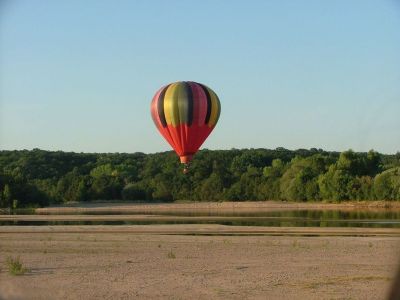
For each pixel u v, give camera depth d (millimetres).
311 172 106500
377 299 17469
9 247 31812
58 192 123312
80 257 27422
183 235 40500
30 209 95312
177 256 27953
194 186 120812
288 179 108375
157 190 122500
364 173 102188
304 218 64562
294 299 17578
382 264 25156
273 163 134875
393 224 52531
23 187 98875
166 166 134625
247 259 26859
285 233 42594
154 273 22469
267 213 79062
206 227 48656
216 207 102438
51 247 31797
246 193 114125
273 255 28453
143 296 17859
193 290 18938
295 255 28453
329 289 19109
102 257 27453
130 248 31344
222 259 26828
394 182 90250
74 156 162375
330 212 79000
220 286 19688
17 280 20766
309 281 20688
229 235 40469
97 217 69938
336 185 97375
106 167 148000
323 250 30562
